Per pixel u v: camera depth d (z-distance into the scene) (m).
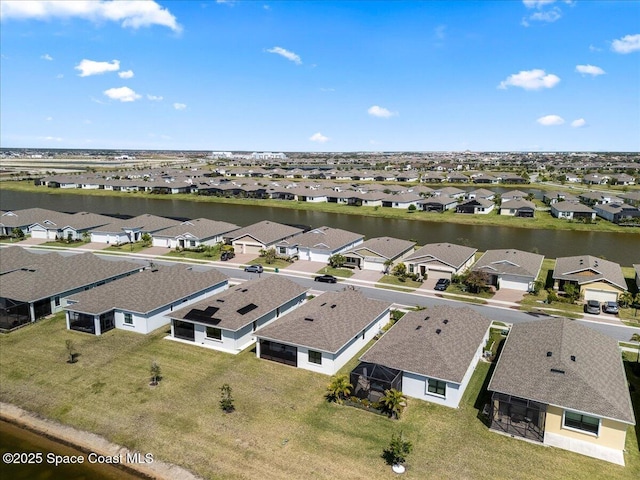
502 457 26.02
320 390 33.09
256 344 39.94
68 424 29.17
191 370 35.81
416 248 77.38
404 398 31.34
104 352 38.75
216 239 80.50
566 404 26.86
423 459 25.84
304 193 146.88
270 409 30.61
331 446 26.91
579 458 25.95
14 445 27.55
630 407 26.78
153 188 161.62
